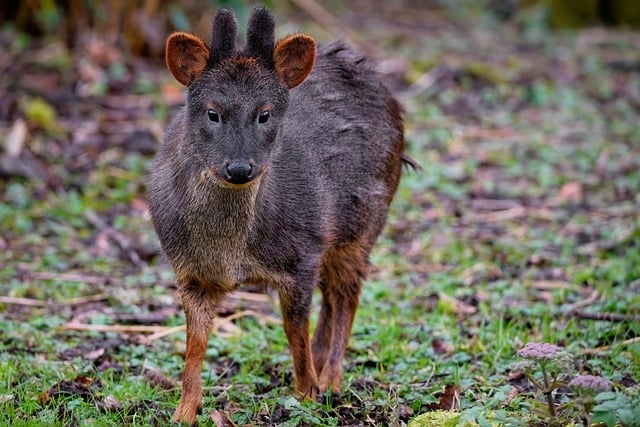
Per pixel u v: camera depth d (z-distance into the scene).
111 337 11.39
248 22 8.92
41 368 10.15
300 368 9.66
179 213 9.02
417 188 15.96
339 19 24.80
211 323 9.32
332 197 9.96
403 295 12.52
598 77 21.28
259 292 12.78
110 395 9.49
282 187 9.29
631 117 19.22
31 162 15.91
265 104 8.73
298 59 9.00
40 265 13.28
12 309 12.07
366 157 10.47
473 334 11.33
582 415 7.89
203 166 8.79
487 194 15.94
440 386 9.80
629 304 11.55
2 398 9.25
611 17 25.62
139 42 19.73
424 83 20.09
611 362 10.19
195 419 9.05
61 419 9.03
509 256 13.54
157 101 18.02
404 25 25.00
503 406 9.20
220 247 9.02
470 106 19.41
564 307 11.76
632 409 7.40
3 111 17.25
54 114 17.50
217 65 8.77
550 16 25.45
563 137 18.22
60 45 19.72
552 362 7.88
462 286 12.77
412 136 17.83
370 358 10.80
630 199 15.66
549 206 15.48
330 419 8.99
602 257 13.46
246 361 10.68
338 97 10.39
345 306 10.66
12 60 19.22
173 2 20.05
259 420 9.17
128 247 13.88
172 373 10.46
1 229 14.25
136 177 15.88
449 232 14.47
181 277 9.21
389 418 9.05
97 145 16.59
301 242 9.41
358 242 10.58
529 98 20.08
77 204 15.03
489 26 25.42
